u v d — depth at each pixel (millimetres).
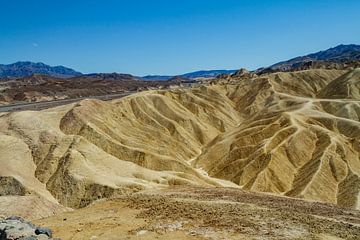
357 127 85312
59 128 75125
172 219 23625
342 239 20031
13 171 51938
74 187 50844
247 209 25594
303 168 73750
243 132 90438
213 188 38531
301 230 21141
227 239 19781
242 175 73938
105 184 50469
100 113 88938
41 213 35906
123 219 24734
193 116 118000
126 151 72250
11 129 64750
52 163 56625
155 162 71000
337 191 65312
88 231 22750
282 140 81312
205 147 100562
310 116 93250
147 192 36344
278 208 26531
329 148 75000
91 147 62031
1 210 34531
